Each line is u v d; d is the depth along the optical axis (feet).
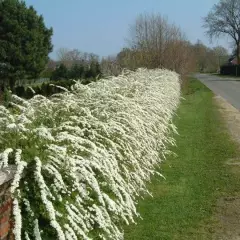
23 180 10.15
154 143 22.22
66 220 10.49
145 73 46.57
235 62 245.45
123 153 16.28
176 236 15.03
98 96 18.98
